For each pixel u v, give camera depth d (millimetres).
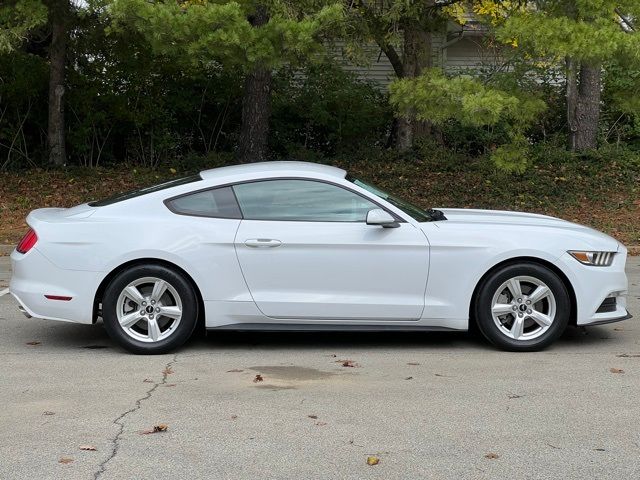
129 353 6742
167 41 11789
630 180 17188
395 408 5320
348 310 6586
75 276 6555
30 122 18359
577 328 7762
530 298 6711
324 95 18906
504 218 7137
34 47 19062
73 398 5535
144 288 6656
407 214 6730
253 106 16516
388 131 19797
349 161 18609
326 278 6578
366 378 6027
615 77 19250
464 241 6594
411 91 12688
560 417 5152
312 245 6551
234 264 6547
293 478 4215
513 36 12234
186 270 6543
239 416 5164
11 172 17609
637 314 8438
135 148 18766
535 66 13648
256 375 6109
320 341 7242
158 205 6680
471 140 19250
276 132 19156
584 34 11750
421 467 4352
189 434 4844
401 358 6625
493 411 5266
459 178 17469
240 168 7035
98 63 18016
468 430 4914
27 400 5492
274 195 6703
